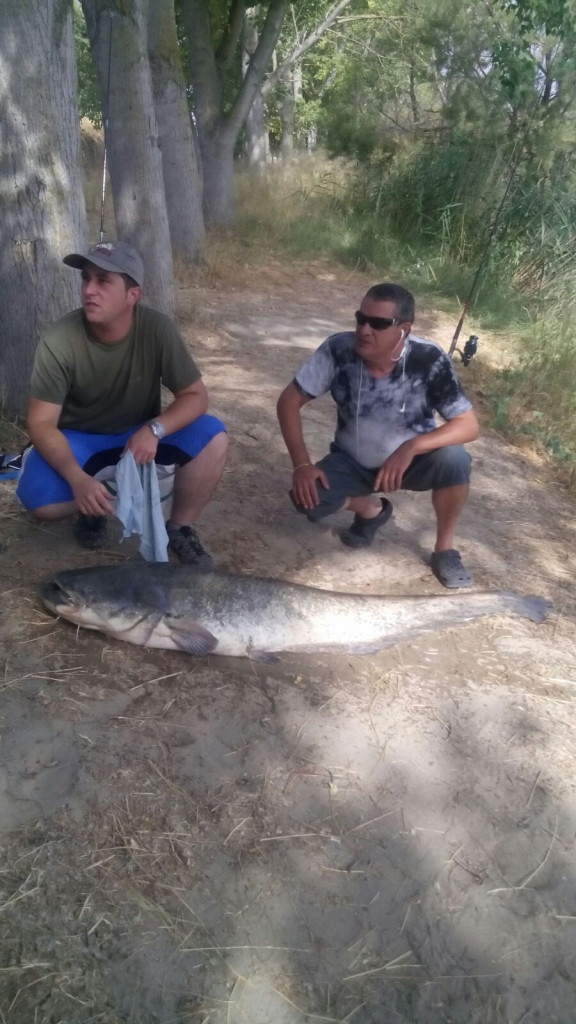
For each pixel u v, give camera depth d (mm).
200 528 4512
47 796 2729
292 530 4645
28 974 2242
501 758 3178
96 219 12328
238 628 3428
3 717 3002
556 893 2697
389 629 3691
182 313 8672
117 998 2232
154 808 2746
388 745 3156
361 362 3869
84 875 2506
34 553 3969
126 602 3334
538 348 8906
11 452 4914
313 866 2656
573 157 12453
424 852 2764
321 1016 2273
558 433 7008
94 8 7020
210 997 2275
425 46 13695
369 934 2498
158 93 10039
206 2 12070
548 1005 2395
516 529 5176
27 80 4621
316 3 20266
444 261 11969
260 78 12477
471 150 12906
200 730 3086
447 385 3867
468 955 2488
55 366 3557
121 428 3926
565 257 11156
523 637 3947
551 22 11938
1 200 4785
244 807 2809
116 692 3193
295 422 4031
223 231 12719
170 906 2467
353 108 14609
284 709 3252
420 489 4184
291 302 10094
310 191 14977
